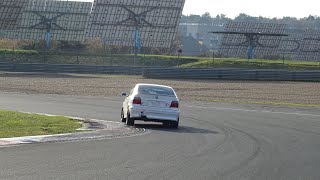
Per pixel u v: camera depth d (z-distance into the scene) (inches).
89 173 516.7
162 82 2289.6
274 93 2022.6
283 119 1244.5
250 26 3794.3
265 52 3722.9
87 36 3208.7
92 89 1940.2
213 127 1034.1
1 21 3038.9
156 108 994.1
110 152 661.9
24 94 1696.6
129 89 1978.3
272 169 577.0
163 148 716.0
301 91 2127.2
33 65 2628.0
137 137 833.5
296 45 4276.6
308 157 679.7
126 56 3149.6
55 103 1449.3
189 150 704.4
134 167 560.7
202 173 538.9
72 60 3061.0
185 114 1295.5
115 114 1232.8
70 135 816.9
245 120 1192.2
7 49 3164.4
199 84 2257.6
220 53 3796.8
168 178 506.0
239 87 2193.7
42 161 575.8
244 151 711.7
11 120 948.0
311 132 994.1
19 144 708.0
